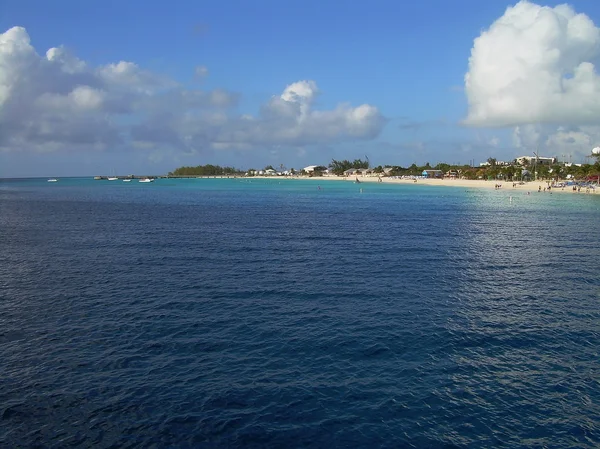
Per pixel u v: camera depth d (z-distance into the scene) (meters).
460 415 14.83
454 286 28.92
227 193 153.00
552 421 14.59
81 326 21.83
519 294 27.33
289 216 71.88
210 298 26.05
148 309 24.20
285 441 13.59
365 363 18.11
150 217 69.75
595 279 30.94
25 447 13.33
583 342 20.30
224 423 14.34
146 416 14.70
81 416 14.70
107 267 33.69
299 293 27.09
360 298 26.19
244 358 18.45
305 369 17.59
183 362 18.09
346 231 53.41
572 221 65.31
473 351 19.28
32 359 18.38
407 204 100.62
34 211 80.56
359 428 14.16
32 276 31.06
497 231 54.28
